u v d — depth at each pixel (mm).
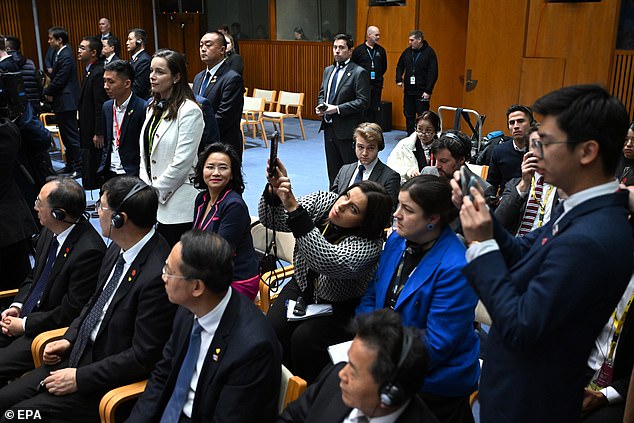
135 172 4398
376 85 9219
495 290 1456
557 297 1376
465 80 8789
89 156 5918
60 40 7188
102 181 4688
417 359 1450
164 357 2191
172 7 12148
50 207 2699
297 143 9648
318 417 1739
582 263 1368
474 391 2230
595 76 7555
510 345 1438
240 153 5340
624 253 1401
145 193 2375
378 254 2408
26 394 2434
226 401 1928
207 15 13359
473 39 8578
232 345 1949
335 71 6078
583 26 7543
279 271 3240
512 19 8133
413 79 9156
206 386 1982
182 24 12656
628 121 1410
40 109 7973
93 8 12414
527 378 1521
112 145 4512
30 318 2695
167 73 3494
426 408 1563
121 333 2375
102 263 2641
